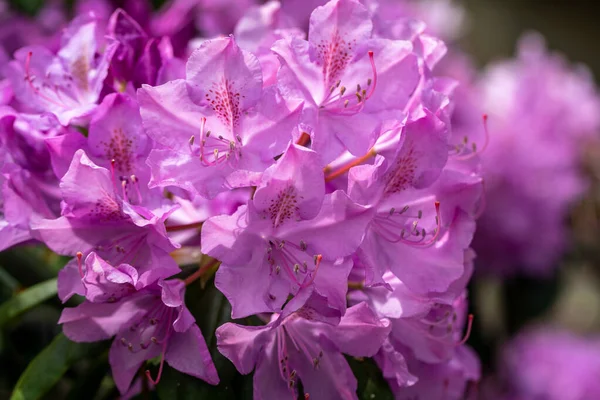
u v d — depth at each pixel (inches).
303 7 24.1
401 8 32.3
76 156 17.1
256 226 17.2
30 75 19.4
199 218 18.0
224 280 17.0
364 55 18.1
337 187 18.1
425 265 18.2
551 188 32.7
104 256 17.7
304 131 17.2
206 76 17.3
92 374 20.2
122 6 22.3
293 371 17.9
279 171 16.9
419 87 18.3
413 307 18.1
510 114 32.9
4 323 20.0
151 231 17.4
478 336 33.6
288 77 17.7
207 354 17.3
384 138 17.8
